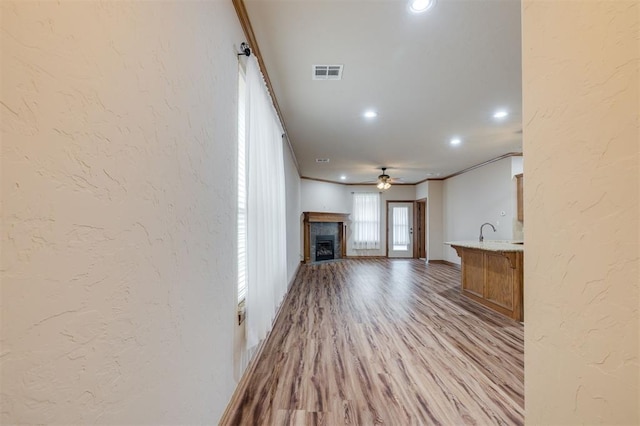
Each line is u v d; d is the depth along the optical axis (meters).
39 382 0.51
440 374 2.07
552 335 0.63
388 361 2.27
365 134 4.22
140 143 0.79
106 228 0.66
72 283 0.57
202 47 1.23
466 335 2.81
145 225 0.82
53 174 0.53
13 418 0.47
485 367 2.18
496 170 5.89
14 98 0.46
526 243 0.71
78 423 0.59
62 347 0.55
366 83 2.66
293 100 3.01
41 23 0.51
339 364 2.22
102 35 0.65
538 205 0.67
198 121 1.19
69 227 0.56
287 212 4.64
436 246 8.16
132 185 0.76
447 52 2.19
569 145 0.58
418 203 9.28
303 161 6.14
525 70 0.71
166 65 0.93
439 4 1.71
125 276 0.73
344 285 5.15
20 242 0.48
